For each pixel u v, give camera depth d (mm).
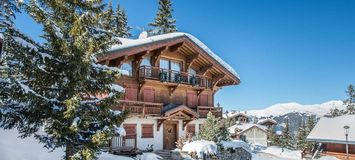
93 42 12062
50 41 11891
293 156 40656
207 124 28172
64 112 10984
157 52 27578
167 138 28438
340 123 40594
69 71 11555
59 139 11781
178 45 28391
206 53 30031
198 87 30500
